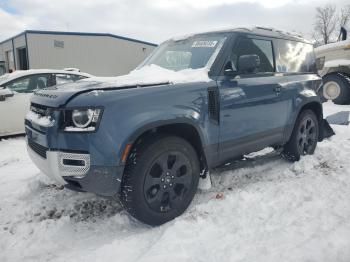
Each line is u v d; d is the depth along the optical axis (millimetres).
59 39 21594
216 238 2660
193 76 3307
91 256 2475
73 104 2684
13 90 6656
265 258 2350
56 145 2730
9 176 4383
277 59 4320
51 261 2471
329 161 4723
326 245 2467
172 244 2557
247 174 4270
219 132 3373
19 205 3408
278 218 2969
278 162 4762
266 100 3918
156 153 2875
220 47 3637
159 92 2910
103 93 2705
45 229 2926
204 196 3576
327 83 10789
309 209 3119
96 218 3160
